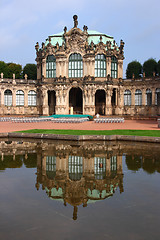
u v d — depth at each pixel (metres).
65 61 74.75
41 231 6.90
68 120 52.06
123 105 78.31
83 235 6.63
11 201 9.12
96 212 8.12
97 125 43.62
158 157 16.81
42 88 77.06
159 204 8.77
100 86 73.88
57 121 52.44
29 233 6.77
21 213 8.09
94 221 7.49
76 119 51.66
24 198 9.42
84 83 73.44
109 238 6.48
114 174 12.77
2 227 7.14
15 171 13.41
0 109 76.19
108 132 29.50
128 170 13.54
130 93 77.56
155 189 10.38
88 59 73.19
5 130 33.47
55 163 15.25
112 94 78.56
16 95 79.62
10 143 23.41
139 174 12.75
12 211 8.24
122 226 7.13
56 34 81.50
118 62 76.69
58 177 12.30
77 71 75.19
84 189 10.46
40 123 50.00
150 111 72.38
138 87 75.38
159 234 6.70
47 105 77.62
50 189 10.48
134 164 14.88
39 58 80.06
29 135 27.33
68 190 10.37
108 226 7.15
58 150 19.61
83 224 7.26
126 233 6.73
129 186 10.83
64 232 6.79
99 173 13.01
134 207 8.50
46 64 77.69
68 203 8.95
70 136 25.25
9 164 14.95
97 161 15.75
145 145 21.98
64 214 8.00
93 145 22.08
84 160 15.98
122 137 25.02
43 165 14.72
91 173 12.99
